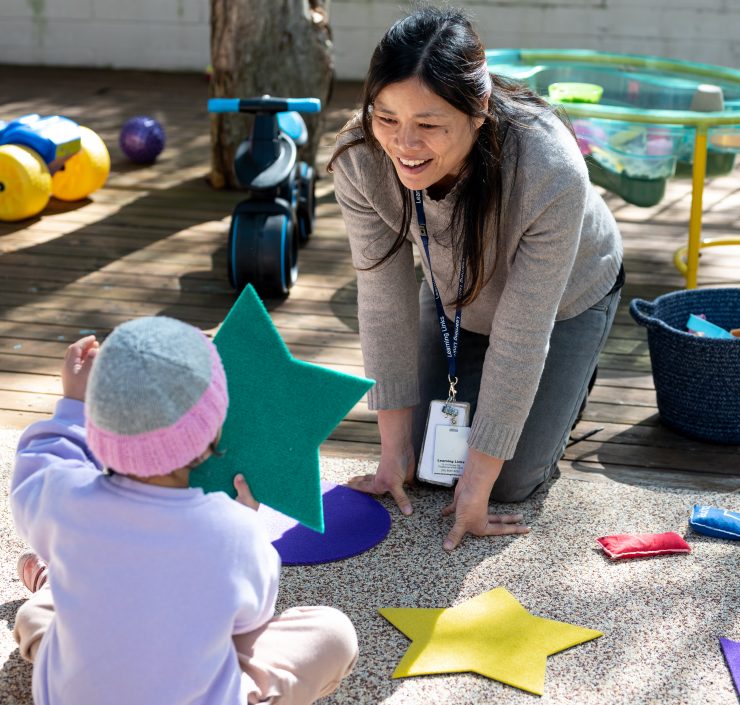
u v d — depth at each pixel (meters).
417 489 2.51
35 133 4.59
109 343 1.36
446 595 2.11
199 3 8.12
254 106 3.69
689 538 2.34
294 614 1.67
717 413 2.73
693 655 1.94
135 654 1.38
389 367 2.33
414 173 1.87
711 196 5.30
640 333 3.58
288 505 1.78
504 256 2.15
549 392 2.41
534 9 7.93
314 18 5.00
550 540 2.31
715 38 7.77
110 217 4.70
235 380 1.79
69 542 1.41
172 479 1.41
